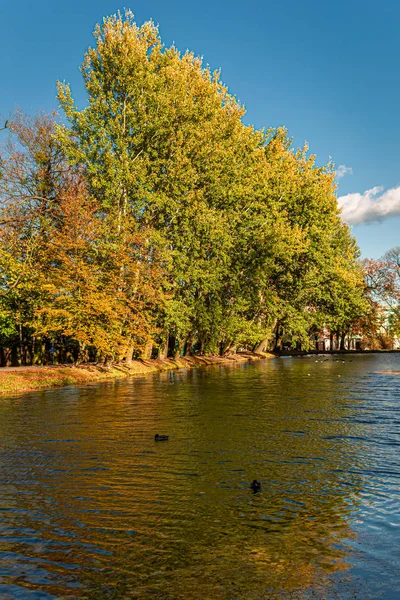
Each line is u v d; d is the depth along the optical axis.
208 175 43.78
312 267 63.84
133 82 40.72
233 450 12.95
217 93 49.12
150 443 13.84
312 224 58.88
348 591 5.98
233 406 21.12
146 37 42.66
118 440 14.27
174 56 44.34
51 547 7.22
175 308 43.91
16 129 41.06
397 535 7.54
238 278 55.44
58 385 32.56
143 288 40.34
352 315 79.75
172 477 10.56
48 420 17.91
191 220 42.72
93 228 36.84
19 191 40.62
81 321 36.91
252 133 52.62
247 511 8.58
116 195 39.88
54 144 42.28
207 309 53.56
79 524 8.04
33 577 6.39
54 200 41.31
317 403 21.97
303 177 58.62
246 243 52.34
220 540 7.42
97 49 41.88
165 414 19.03
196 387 29.98
